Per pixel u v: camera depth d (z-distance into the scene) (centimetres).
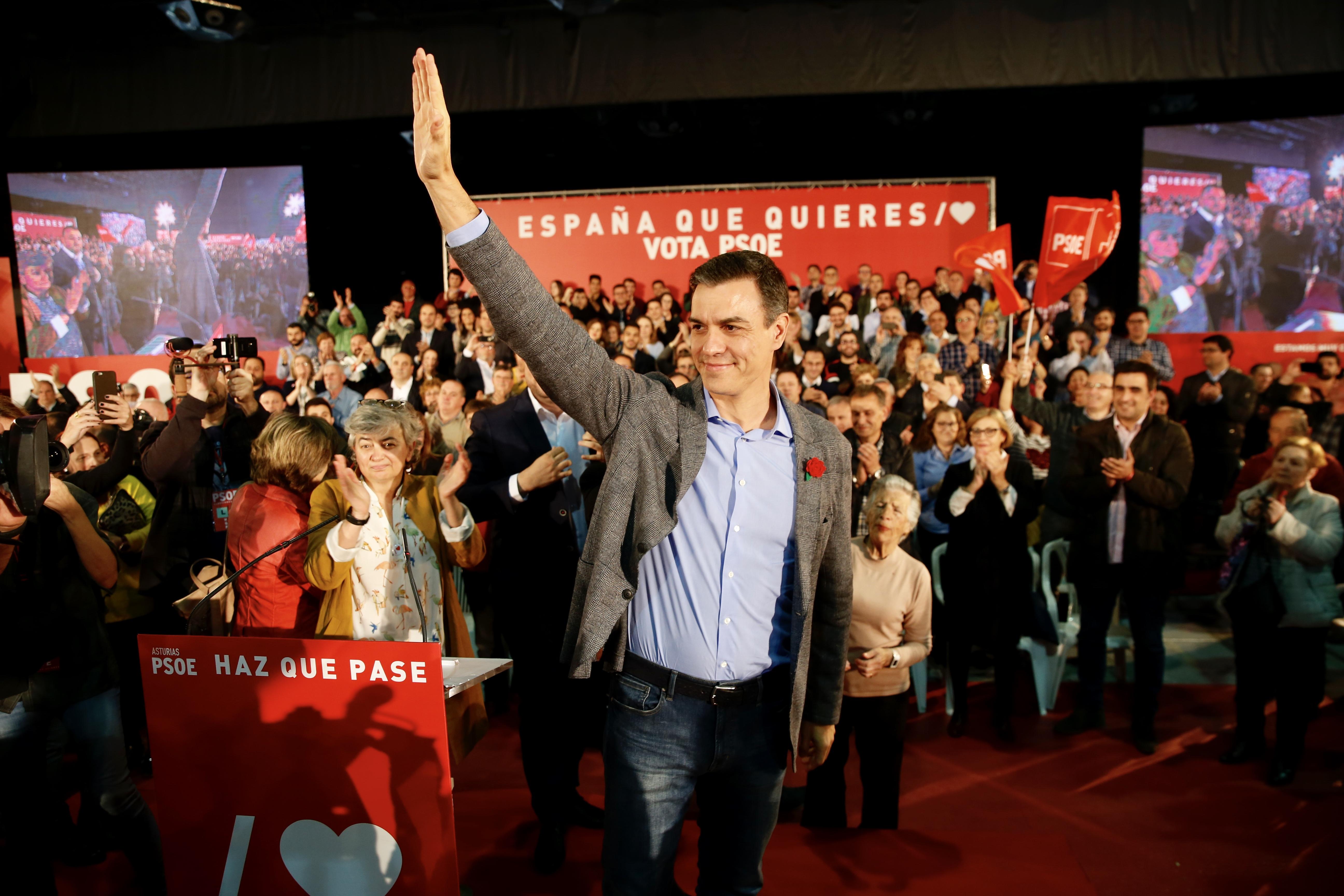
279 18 656
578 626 152
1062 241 493
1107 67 607
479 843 253
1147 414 358
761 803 162
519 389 563
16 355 784
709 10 637
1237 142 725
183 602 223
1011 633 358
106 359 805
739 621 153
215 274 815
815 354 645
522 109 659
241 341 270
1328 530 305
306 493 243
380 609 225
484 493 247
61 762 248
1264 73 594
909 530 262
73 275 797
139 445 331
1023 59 613
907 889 221
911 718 386
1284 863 262
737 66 638
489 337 739
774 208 770
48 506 196
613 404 149
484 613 407
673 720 152
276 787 168
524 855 246
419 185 827
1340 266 713
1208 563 604
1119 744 354
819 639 175
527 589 248
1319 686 313
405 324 803
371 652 162
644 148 818
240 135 807
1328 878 253
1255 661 329
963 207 755
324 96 672
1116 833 282
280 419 242
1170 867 261
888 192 759
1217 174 732
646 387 153
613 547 146
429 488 241
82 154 802
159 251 805
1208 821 289
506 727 377
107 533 325
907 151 800
